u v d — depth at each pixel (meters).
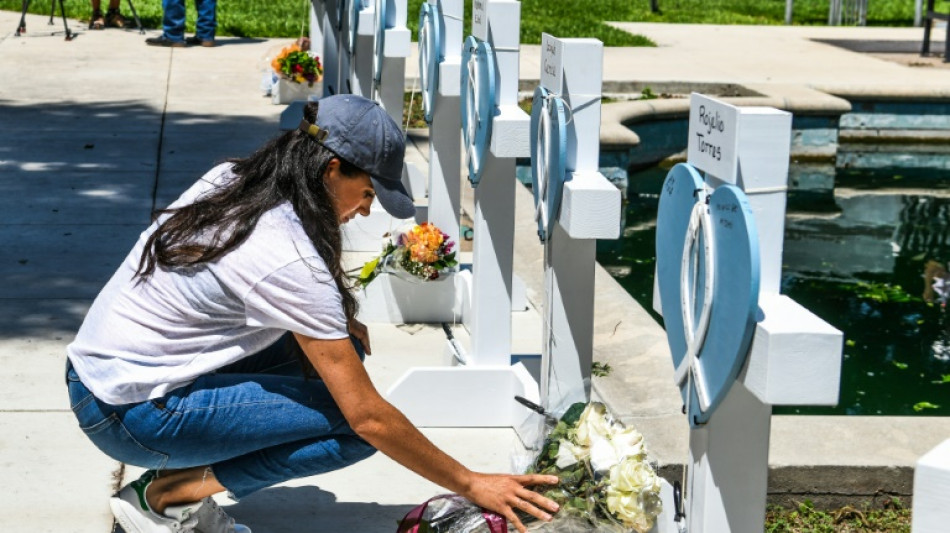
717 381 2.28
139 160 7.77
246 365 2.99
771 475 3.62
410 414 4.07
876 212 9.19
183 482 2.82
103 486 3.48
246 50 12.76
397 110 6.02
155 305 2.61
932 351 6.03
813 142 10.93
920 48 15.63
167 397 2.65
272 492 3.53
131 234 6.14
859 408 5.25
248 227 2.54
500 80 3.99
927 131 11.68
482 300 4.11
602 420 2.77
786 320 2.15
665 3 20.64
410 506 3.47
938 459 1.57
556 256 3.46
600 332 4.86
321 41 10.66
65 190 6.96
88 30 13.60
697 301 2.40
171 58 12.01
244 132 8.77
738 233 2.16
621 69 12.24
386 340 4.89
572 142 3.37
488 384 4.08
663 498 2.76
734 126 2.23
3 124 8.72
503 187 4.07
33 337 4.67
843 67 13.05
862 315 6.61
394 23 5.92
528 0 19.22
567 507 2.69
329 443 2.79
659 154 10.66
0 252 5.75
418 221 5.96
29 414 3.96
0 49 12.07
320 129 2.59
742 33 16.48
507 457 3.87
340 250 2.60
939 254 7.97
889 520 3.60
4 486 3.46
